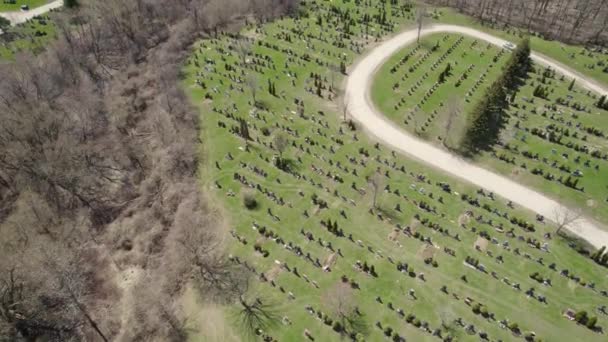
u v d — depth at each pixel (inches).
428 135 3695.9
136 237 3068.4
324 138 3698.3
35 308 2536.9
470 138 3535.9
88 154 3553.2
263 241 2856.8
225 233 2930.6
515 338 2292.1
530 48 4825.3
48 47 5004.9
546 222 2908.5
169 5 5821.9
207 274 2689.5
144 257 2918.3
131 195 3432.6
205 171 3447.3
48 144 3395.7
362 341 2268.7
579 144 3550.7
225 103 4178.2
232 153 3590.1
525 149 3513.8
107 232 3149.6
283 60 4795.8
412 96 4180.6
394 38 5182.1
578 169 3314.5
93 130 3875.5
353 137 3693.4
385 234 2861.7
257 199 3164.4
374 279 2593.5
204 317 2488.9
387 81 4404.5
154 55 5064.0
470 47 4995.1
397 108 4023.1
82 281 2758.4
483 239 2810.0
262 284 2608.3
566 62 4672.7
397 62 4709.6
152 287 2669.8
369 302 2476.6
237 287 2496.3
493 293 2501.2
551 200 3075.8
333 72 4357.8
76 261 2837.1
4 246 2815.0
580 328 2327.8
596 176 3260.3
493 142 3599.9
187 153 3597.4
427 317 2397.9
